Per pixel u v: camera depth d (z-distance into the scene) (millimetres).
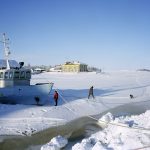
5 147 15055
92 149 12680
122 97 33281
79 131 18094
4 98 26266
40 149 14586
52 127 19000
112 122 16734
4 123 19469
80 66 108750
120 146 12164
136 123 15805
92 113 24109
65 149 14273
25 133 17531
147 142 11945
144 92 38656
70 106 26109
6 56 27922
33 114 22156
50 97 31031
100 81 59312
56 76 79125
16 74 27625
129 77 73562
